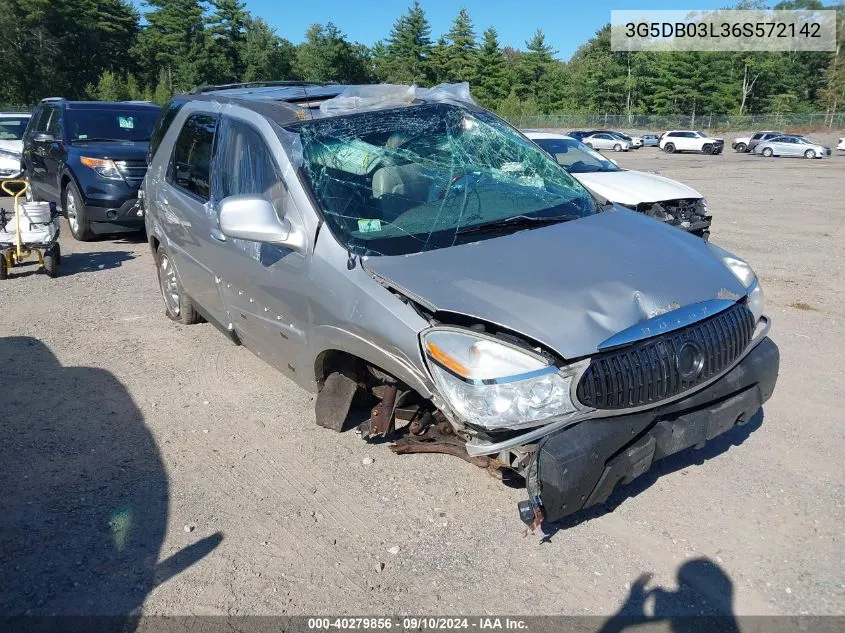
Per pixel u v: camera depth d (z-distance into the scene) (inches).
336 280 145.6
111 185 408.5
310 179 158.7
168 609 123.0
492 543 137.4
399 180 163.3
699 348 128.4
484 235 149.5
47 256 339.9
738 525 139.6
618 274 132.7
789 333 251.0
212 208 195.9
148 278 343.6
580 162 427.8
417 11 3169.3
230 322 202.2
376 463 167.2
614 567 129.5
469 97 199.6
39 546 139.9
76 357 239.9
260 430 186.4
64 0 2657.5
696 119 2674.7
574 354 117.7
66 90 2647.6
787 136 1635.1
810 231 466.0
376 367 150.4
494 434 122.3
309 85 222.7
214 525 146.3
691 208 383.6
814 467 159.3
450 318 126.9
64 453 175.9
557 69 3186.5
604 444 119.8
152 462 171.6
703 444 134.1
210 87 242.2
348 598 124.6
